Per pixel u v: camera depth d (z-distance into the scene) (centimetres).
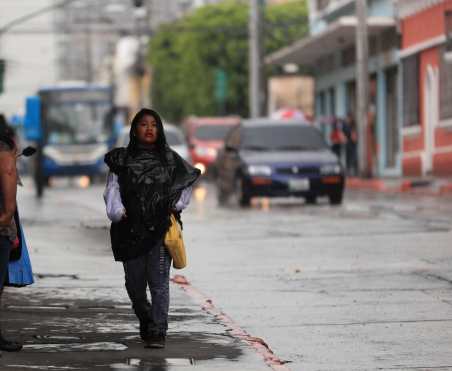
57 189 9981
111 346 2131
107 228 4791
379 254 3572
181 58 18112
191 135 11431
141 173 2081
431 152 9044
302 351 2092
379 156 10556
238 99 17775
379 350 2089
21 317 2469
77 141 11469
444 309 2517
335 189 6112
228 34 17625
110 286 2952
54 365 1952
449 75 8556
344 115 11900
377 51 10500
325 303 2634
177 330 2298
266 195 6106
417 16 9262
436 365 1955
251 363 1978
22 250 2077
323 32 10481
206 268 3334
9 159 2033
